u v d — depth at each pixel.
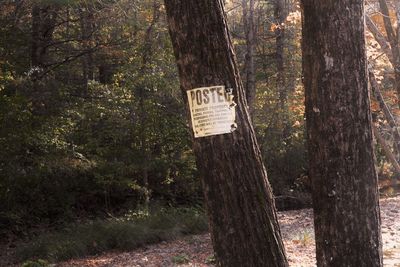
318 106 3.70
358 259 3.67
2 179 12.33
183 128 14.48
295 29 17.47
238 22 20.45
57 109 13.50
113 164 14.22
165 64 13.98
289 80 18.56
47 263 10.08
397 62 8.20
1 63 12.79
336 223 3.68
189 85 3.42
